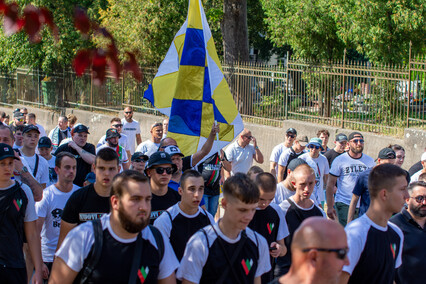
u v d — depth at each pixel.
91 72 2.84
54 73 21.17
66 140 8.62
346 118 12.85
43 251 5.84
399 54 13.83
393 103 12.00
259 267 3.89
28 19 2.67
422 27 13.39
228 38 17.52
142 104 17.58
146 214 3.32
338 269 2.52
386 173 3.86
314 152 8.29
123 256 3.35
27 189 5.14
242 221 3.66
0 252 4.93
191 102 7.84
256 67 14.63
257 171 5.80
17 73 23.59
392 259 3.95
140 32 17.36
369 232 3.86
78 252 3.33
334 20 15.24
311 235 2.52
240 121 7.87
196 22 7.86
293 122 13.62
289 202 5.39
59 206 5.80
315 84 13.41
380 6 13.42
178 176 5.98
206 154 7.04
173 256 3.64
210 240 3.72
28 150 7.30
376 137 12.04
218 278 3.70
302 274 2.54
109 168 4.81
